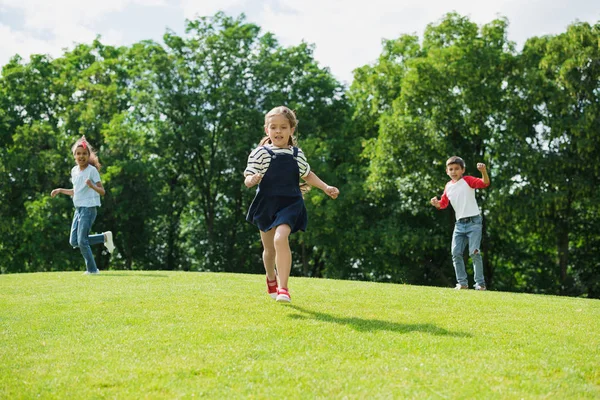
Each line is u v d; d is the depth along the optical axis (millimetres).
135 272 9172
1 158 25531
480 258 8578
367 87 25797
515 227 22078
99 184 9070
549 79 20859
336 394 2766
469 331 4105
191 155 28953
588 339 3963
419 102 22094
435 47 22703
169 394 2787
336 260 26141
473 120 21141
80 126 27266
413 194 22812
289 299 4805
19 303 5332
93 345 3662
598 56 19484
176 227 31141
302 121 26891
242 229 30406
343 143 26844
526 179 20500
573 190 19859
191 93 27578
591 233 22781
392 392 2789
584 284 22359
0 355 3494
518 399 2713
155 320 4336
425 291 6484
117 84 30188
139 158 27422
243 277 7902
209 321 4262
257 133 27094
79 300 5340
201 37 28719
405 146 21609
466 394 2768
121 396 2768
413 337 3854
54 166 25906
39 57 28812
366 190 22906
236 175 28375
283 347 3543
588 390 2865
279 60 29297
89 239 9016
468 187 8625
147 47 28297
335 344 3631
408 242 22438
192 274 8578
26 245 25391
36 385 2943
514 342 3783
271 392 2791
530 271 25094
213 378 2994
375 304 5219
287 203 4949
